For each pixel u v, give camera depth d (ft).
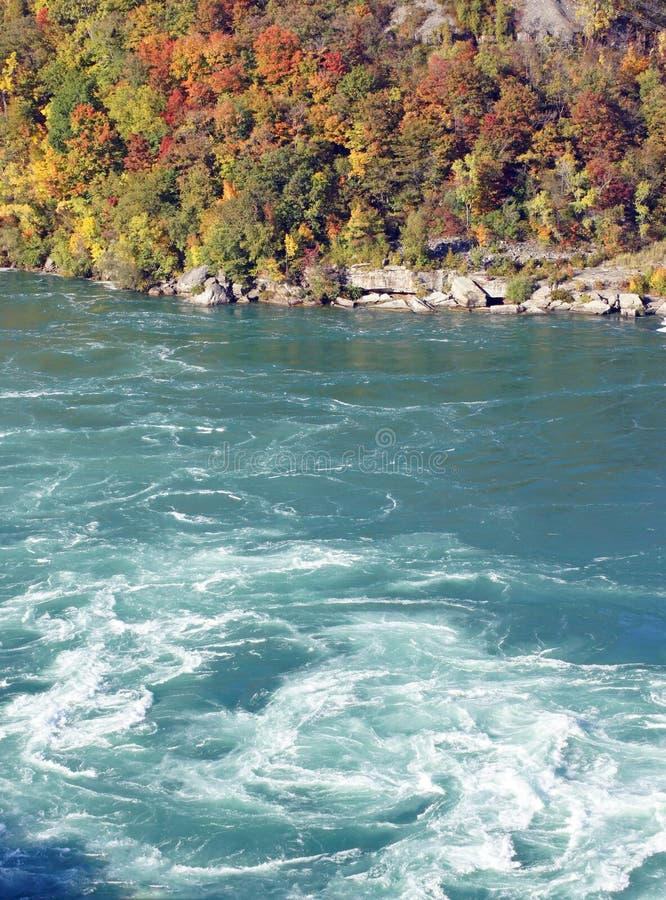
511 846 116.57
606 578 172.96
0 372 287.48
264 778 127.03
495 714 137.39
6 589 166.81
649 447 230.27
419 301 389.39
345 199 441.27
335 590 168.25
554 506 200.64
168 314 378.12
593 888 111.24
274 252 420.36
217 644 153.28
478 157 434.30
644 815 119.85
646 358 303.07
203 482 209.56
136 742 132.98
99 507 196.85
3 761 128.98
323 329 351.25
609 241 417.90
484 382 280.31
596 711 138.00
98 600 163.73
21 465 216.54
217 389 273.75
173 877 113.50
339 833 119.03
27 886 111.55
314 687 143.64
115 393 268.62
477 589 169.27
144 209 445.78
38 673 145.89
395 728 135.03
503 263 407.03
